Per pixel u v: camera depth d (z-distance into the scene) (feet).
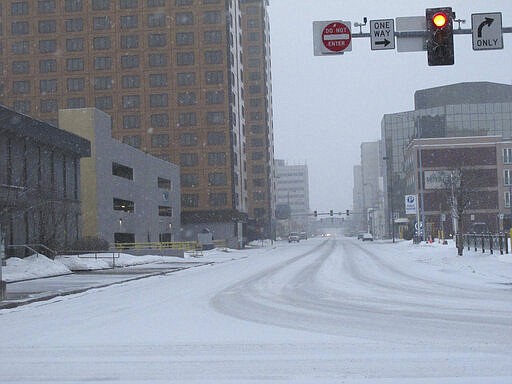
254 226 419.54
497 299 51.08
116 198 194.70
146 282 80.79
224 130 302.66
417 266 97.35
